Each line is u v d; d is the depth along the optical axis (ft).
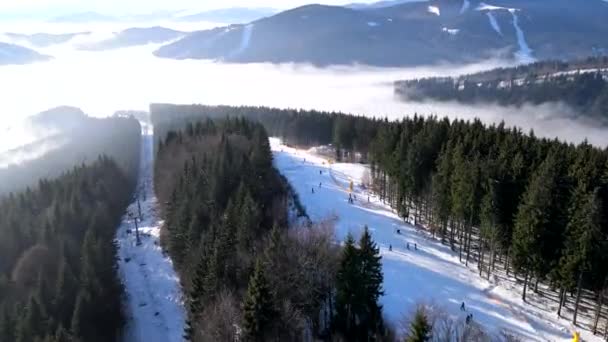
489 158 232.94
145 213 345.31
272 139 566.36
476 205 227.20
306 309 173.58
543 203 191.72
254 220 201.87
